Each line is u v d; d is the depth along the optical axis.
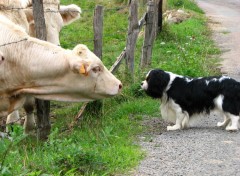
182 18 23.42
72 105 9.84
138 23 10.49
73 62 7.06
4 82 7.35
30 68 7.24
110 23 20.95
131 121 8.77
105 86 7.31
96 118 8.62
